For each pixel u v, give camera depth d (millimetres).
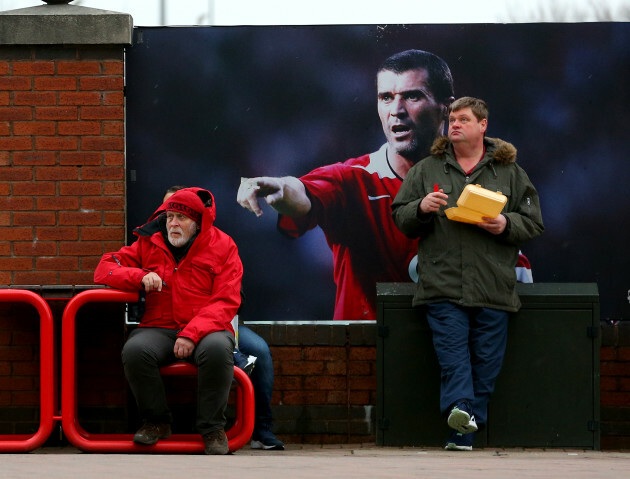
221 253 22281
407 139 26547
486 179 23641
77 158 26156
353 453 22359
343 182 26578
